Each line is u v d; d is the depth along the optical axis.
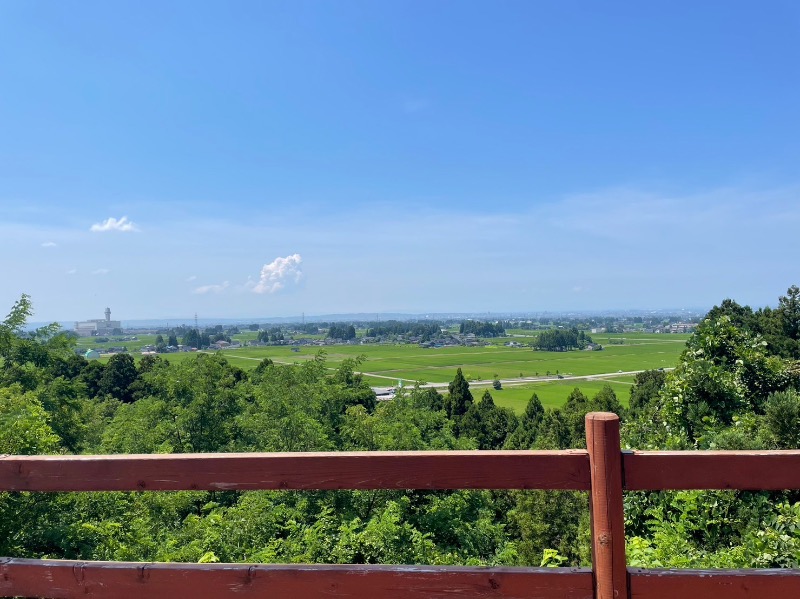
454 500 14.07
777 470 2.11
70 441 19.25
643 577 2.11
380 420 19.20
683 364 8.03
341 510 12.76
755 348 7.94
